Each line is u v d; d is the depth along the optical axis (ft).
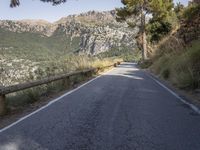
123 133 22.70
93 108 32.86
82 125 25.26
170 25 155.53
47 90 45.93
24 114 30.76
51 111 31.60
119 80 68.03
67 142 20.62
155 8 153.38
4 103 31.27
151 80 67.72
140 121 26.55
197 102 36.35
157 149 19.02
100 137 21.68
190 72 48.32
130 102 36.68
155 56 120.47
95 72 90.74
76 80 64.08
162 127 24.47
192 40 76.74
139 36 172.86
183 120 26.91
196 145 19.81
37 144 20.27
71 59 81.82
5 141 21.13
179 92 45.88
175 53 80.02
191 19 81.56
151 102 36.65
